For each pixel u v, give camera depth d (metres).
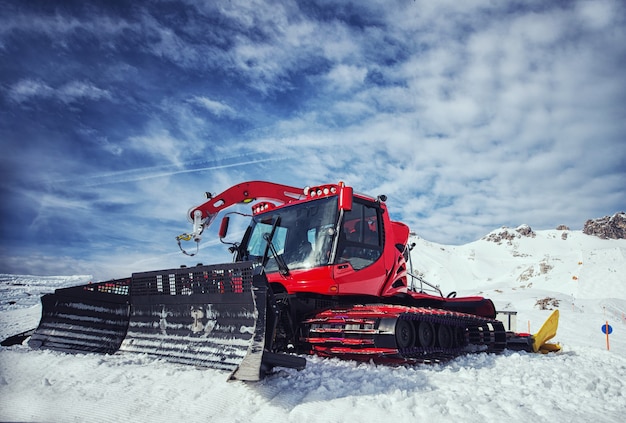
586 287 104.69
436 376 5.55
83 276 47.91
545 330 9.98
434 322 7.10
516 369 6.45
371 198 7.54
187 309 5.84
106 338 6.65
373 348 6.05
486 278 187.00
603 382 5.90
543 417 4.08
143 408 3.94
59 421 3.67
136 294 6.55
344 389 4.52
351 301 7.33
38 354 6.01
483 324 8.73
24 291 32.44
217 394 4.25
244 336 5.11
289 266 7.00
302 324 6.65
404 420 3.71
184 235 8.58
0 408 3.96
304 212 7.29
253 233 7.95
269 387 4.46
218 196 8.98
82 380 4.74
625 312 56.19
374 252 7.32
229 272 5.37
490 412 3.99
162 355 5.86
